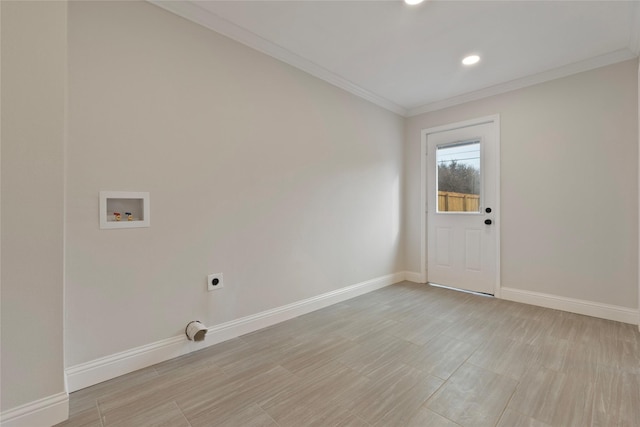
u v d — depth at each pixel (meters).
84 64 1.66
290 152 2.71
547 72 2.94
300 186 2.80
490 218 3.40
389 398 1.56
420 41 2.45
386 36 2.38
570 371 1.81
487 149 3.42
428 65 2.85
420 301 3.21
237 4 2.00
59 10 1.39
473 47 2.53
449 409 1.47
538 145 3.05
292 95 2.73
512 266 3.24
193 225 2.09
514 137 3.20
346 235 3.29
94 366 1.69
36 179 1.34
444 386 1.67
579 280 2.82
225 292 2.27
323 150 3.02
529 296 3.12
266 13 2.09
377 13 2.09
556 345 2.16
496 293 3.34
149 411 1.47
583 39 2.39
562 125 2.90
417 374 1.79
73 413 1.44
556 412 1.44
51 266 1.38
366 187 3.54
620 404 1.49
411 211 4.12
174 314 2.01
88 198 1.67
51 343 1.37
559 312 2.86
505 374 1.78
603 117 2.68
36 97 1.34
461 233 3.65
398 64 2.83
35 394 1.33
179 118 2.02
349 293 3.32
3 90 1.26
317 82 2.96
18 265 1.30
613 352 2.04
